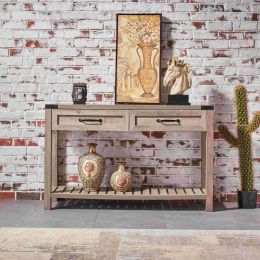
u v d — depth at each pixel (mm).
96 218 3162
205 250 1550
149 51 3768
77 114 3307
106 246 1575
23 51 3840
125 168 3826
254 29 3812
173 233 1739
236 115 3729
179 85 3416
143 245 1597
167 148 3814
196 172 3816
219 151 3814
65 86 3844
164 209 3498
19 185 3846
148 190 3561
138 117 3305
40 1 3836
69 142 3836
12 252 1523
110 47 3832
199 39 3816
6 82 3844
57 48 3838
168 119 3299
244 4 3812
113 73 3830
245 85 3818
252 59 3814
